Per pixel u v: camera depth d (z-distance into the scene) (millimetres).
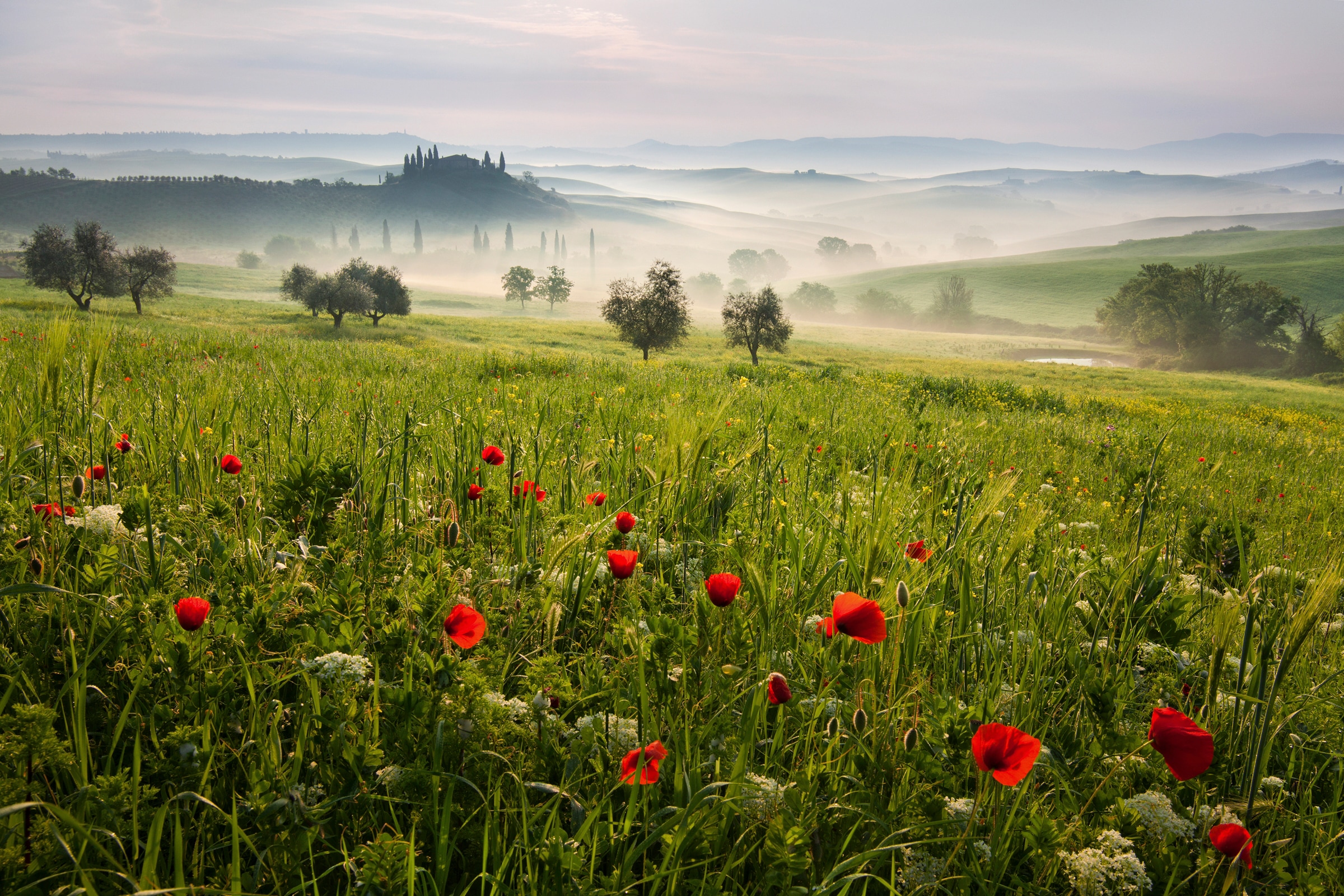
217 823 1598
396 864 1350
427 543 2961
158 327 23625
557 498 3711
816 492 3910
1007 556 2791
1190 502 6156
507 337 70625
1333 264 145500
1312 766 2178
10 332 11875
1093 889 1506
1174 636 2672
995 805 1631
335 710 1742
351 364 12789
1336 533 5055
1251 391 55969
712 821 1561
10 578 2143
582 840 1551
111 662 1912
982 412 14773
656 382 14000
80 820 1409
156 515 2812
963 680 2328
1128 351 111812
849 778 1705
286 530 2844
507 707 1795
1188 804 2000
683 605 2707
